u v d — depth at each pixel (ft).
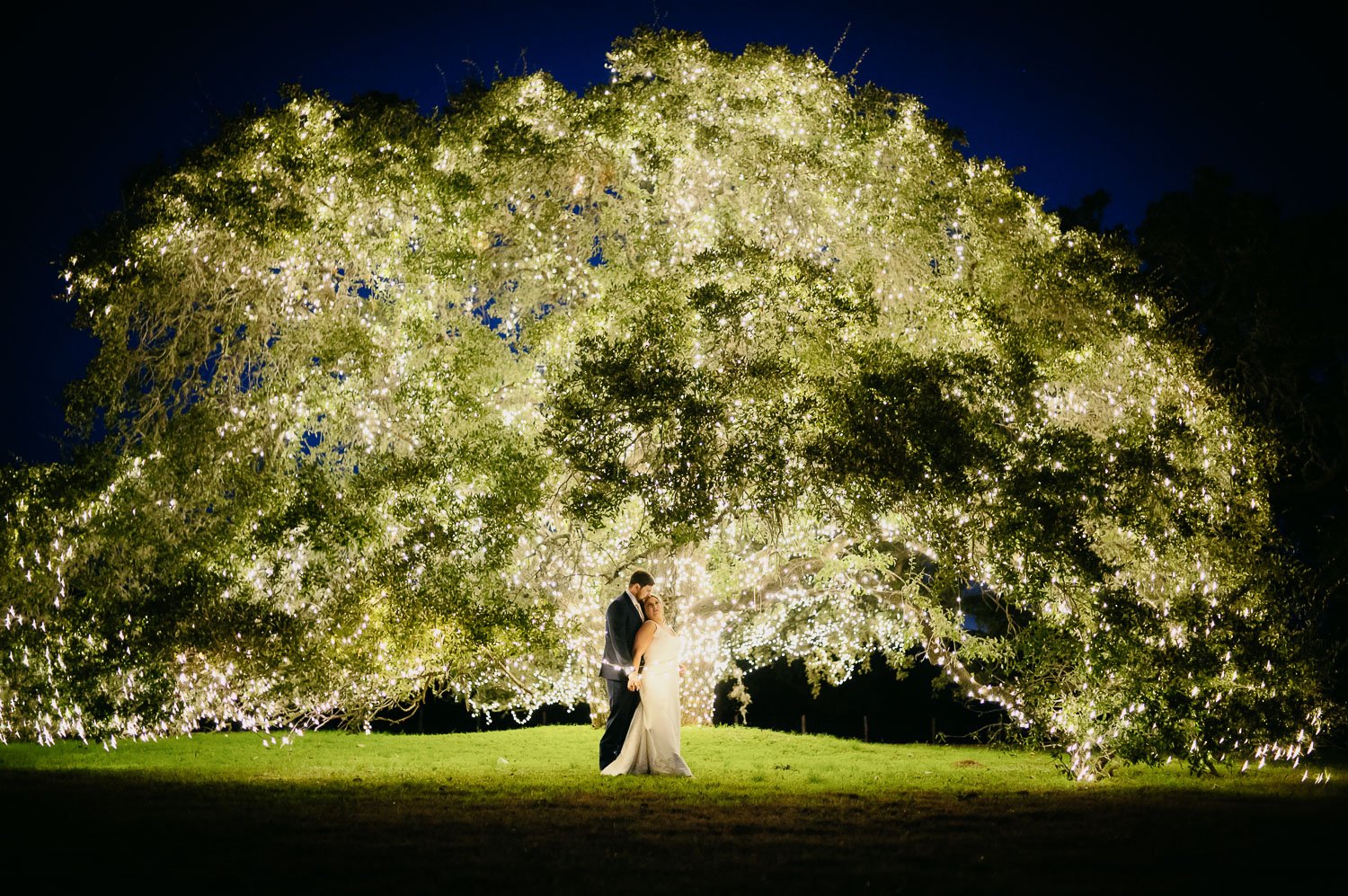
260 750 50.49
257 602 49.70
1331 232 71.26
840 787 32.58
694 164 54.70
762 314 47.88
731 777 36.27
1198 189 74.69
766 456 45.19
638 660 35.81
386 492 48.93
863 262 53.01
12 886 16.49
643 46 57.31
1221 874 18.33
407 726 81.71
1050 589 45.37
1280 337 70.95
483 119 54.08
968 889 17.11
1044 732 44.88
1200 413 51.60
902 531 50.31
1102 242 56.39
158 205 52.03
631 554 54.19
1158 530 46.65
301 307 52.95
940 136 55.83
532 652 51.31
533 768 40.60
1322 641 49.44
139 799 26.66
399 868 18.28
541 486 49.93
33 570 51.29
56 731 53.67
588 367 46.78
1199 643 43.27
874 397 45.60
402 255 52.70
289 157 51.75
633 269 53.47
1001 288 53.26
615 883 17.34
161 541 51.06
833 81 57.57
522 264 53.47
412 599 47.34
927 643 63.00
